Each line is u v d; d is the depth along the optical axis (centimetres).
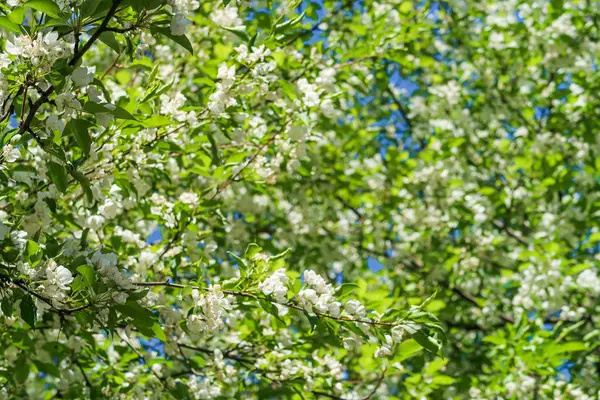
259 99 473
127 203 449
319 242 787
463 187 862
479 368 783
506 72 912
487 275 890
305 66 559
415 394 558
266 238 738
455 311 773
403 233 869
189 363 470
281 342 495
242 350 500
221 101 398
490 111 881
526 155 866
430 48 911
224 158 519
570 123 838
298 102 444
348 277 837
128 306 296
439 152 829
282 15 433
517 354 621
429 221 819
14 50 276
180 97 403
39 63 278
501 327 834
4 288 303
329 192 760
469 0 927
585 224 799
